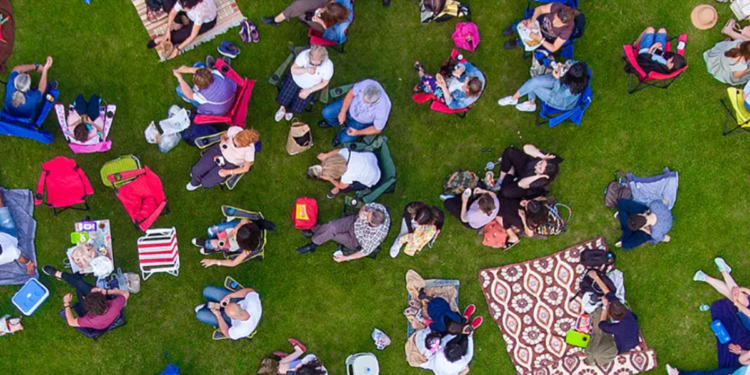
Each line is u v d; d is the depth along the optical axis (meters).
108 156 8.18
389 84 8.36
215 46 8.20
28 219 8.10
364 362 8.43
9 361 8.28
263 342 8.50
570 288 8.66
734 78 8.25
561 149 8.55
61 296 8.29
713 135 8.65
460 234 8.55
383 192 8.04
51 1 7.99
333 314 8.55
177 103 8.22
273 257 8.43
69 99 8.09
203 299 8.38
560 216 8.55
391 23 8.30
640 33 8.50
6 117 7.26
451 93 7.66
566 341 8.66
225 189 8.30
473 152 8.49
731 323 8.59
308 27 8.23
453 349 7.51
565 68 7.59
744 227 8.72
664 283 8.73
